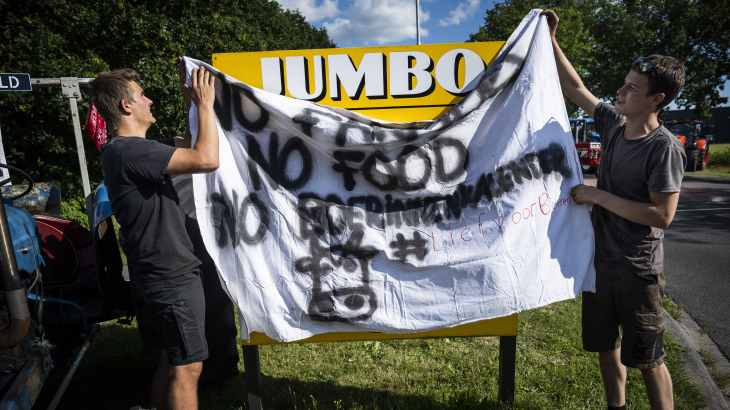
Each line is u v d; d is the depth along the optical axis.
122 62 12.17
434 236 2.36
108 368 3.50
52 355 2.48
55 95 10.12
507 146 2.34
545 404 2.74
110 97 1.97
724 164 21.70
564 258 2.35
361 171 2.34
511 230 2.35
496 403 2.66
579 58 26.55
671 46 26.98
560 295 2.35
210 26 13.62
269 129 2.30
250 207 2.31
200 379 3.02
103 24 11.65
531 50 2.34
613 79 29.08
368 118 2.36
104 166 1.95
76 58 10.82
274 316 2.33
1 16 11.09
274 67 2.37
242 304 2.31
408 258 2.37
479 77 2.40
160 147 1.91
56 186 3.50
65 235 3.00
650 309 2.14
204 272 2.65
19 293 1.77
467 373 3.15
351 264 2.36
